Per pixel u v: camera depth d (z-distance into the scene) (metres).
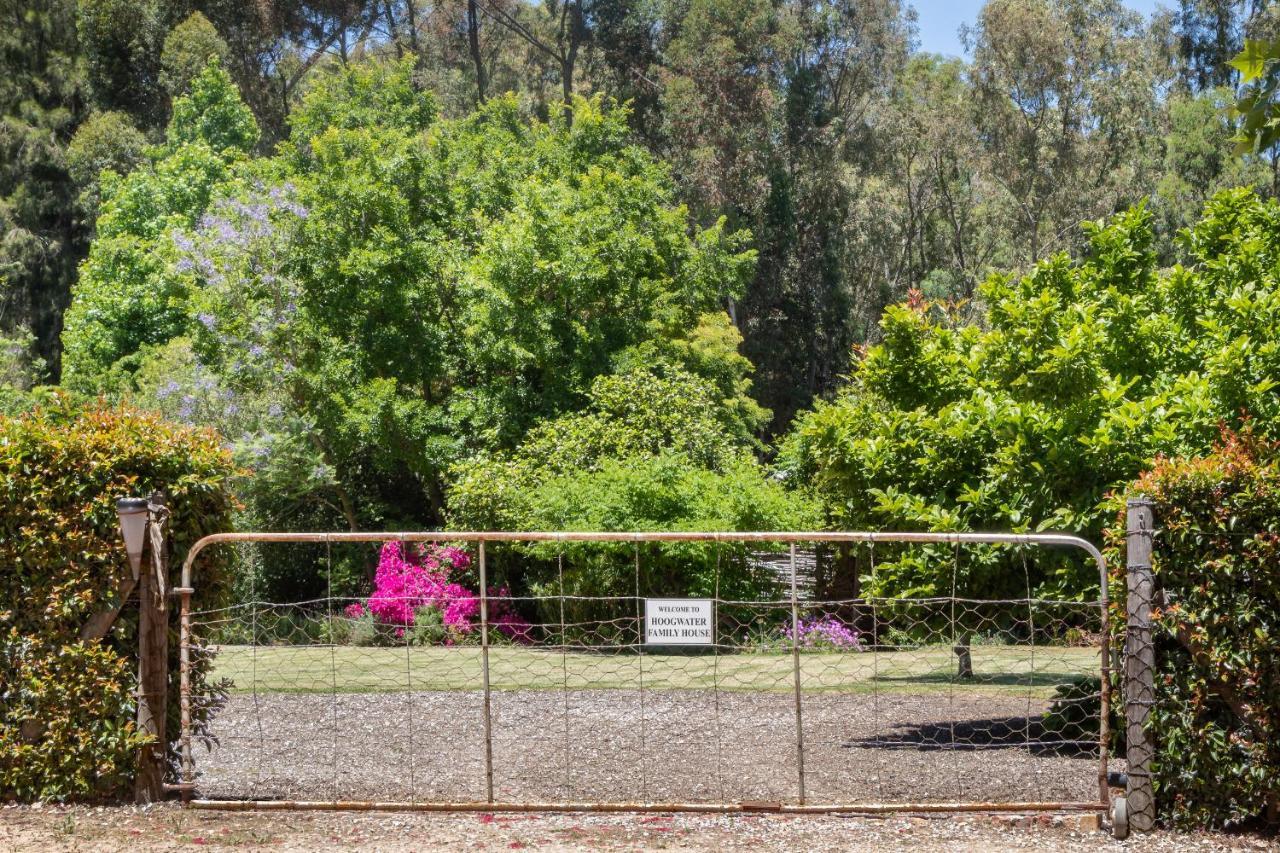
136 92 42.66
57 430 6.20
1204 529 5.46
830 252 43.53
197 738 6.34
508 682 10.20
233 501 6.58
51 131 41.72
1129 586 5.54
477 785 6.46
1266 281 8.59
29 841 5.44
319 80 25.20
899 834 5.49
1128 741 5.55
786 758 7.08
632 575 13.72
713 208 40.16
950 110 41.59
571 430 15.66
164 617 6.15
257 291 18.28
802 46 44.34
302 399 18.11
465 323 18.81
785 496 14.11
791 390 43.19
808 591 14.29
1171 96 44.09
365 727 8.20
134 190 28.27
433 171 20.33
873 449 8.17
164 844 5.39
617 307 19.58
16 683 6.10
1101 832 5.51
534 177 19.69
